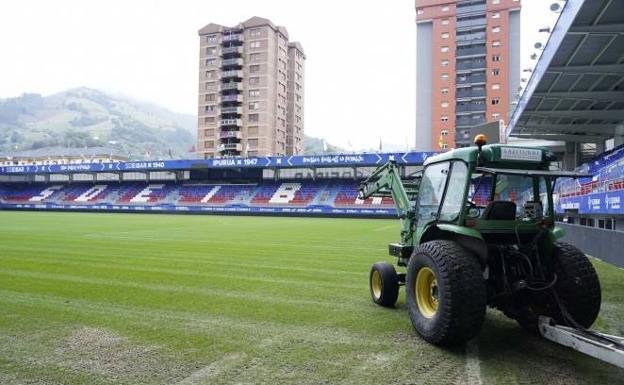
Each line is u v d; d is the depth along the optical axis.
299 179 49.97
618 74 16.08
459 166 5.26
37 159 86.31
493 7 64.56
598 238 12.30
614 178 14.23
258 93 74.00
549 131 26.19
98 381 3.93
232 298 7.20
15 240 16.23
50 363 4.35
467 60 65.62
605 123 24.22
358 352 4.68
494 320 6.00
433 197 5.87
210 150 76.12
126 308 6.49
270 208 45.31
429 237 5.77
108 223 27.86
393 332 5.38
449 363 4.39
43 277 8.93
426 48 68.19
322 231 22.83
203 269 10.13
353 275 9.43
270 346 4.85
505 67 63.91
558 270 5.01
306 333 5.33
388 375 4.08
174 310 6.40
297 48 83.62
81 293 7.47
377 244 16.06
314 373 4.11
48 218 33.84
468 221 5.04
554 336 4.50
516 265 5.10
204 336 5.19
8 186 58.81
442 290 4.62
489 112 64.06
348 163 43.16
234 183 51.66
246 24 74.56
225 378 3.99
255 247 14.82
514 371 4.21
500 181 5.27
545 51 15.20
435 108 66.38
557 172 4.98
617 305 6.91
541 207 5.34
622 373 4.18
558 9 13.23
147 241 16.52
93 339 5.06
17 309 6.38
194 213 47.50
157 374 4.09
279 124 77.81
